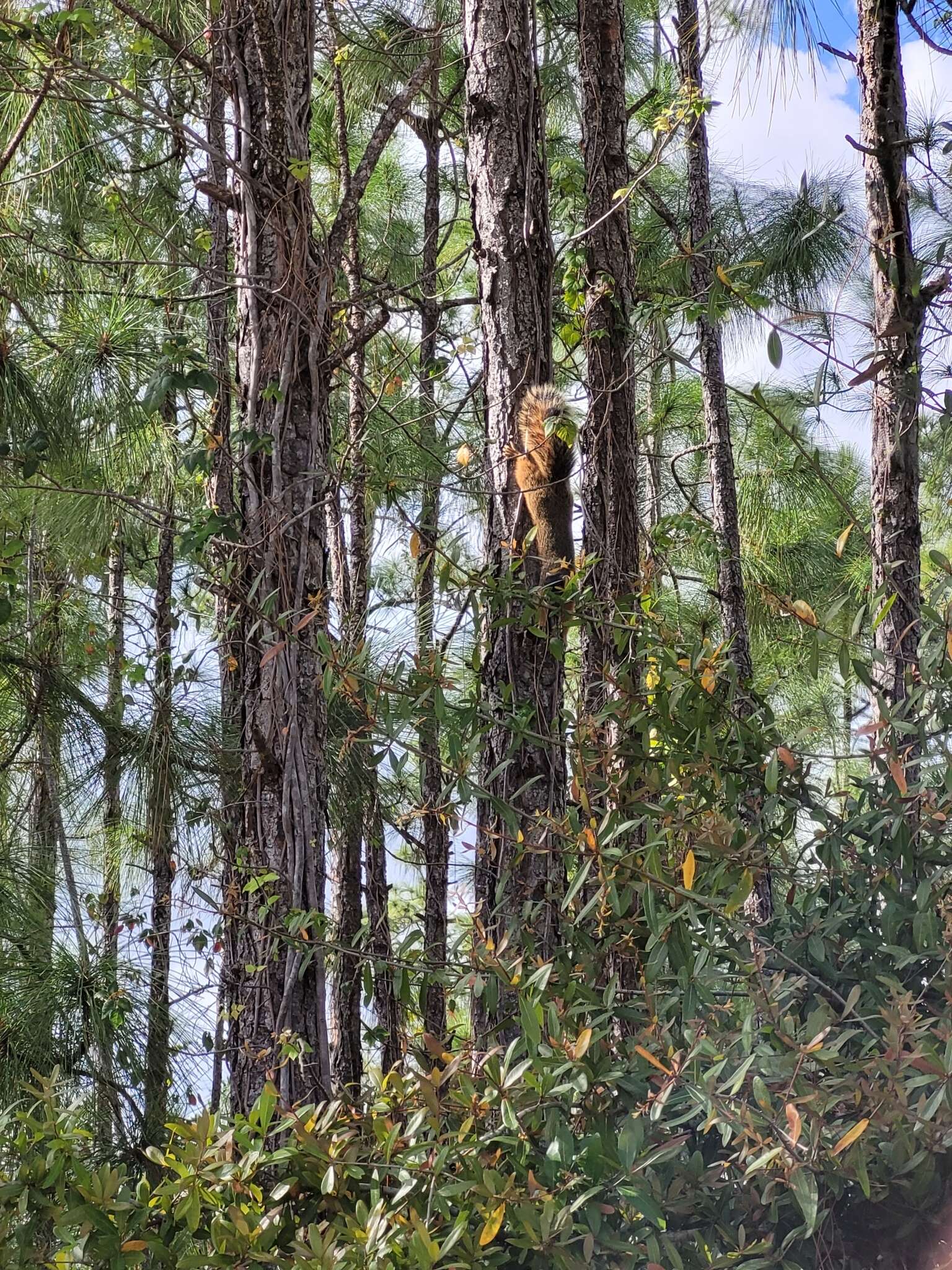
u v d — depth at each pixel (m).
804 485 8.38
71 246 5.27
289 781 3.73
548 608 2.70
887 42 2.80
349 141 7.93
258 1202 1.98
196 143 3.81
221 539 3.80
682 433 9.73
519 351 4.05
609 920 2.24
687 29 6.63
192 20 5.11
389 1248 1.76
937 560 2.15
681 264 3.90
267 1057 3.59
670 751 2.32
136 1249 1.89
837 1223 1.86
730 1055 1.92
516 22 4.14
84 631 5.61
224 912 3.70
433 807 3.11
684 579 6.20
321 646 2.51
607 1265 1.83
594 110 5.41
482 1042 2.27
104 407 4.65
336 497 3.98
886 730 2.12
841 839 2.19
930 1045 1.73
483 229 4.13
